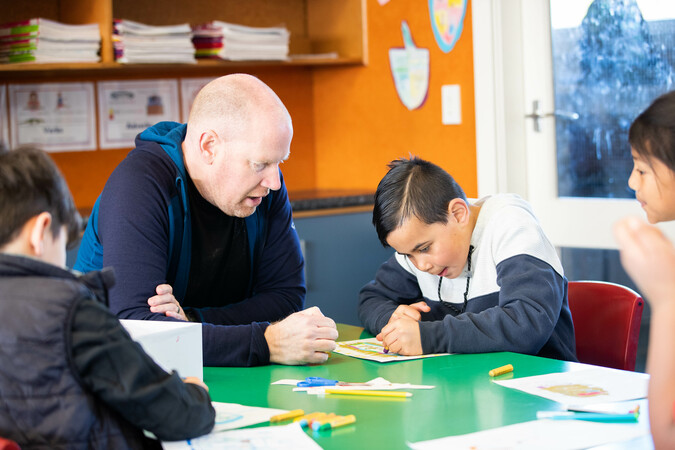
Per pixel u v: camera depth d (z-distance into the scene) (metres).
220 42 3.37
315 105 4.08
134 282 1.73
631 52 3.11
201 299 2.00
